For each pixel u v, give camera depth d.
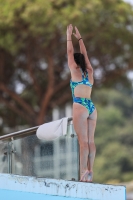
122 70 62.75
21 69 62.94
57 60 61.75
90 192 23.53
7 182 23.39
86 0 54.22
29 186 23.30
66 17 52.97
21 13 53.16
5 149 26.91
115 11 56.12
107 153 136.75
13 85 64.06
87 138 24.80
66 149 26.70
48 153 26.91
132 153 137.38
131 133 144.12
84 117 24.66
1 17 53.38
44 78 63.97
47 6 53.00
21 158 26.95
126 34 58.84
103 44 60.12
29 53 59.25
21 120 66.44
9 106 62.88
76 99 24.83
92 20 54.81
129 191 111.19
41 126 26.83
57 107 67.00
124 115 172.12
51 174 26.78
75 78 25.00
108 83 64.81
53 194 23.28
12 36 54.78
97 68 62.94
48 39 55.72
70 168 26.53
